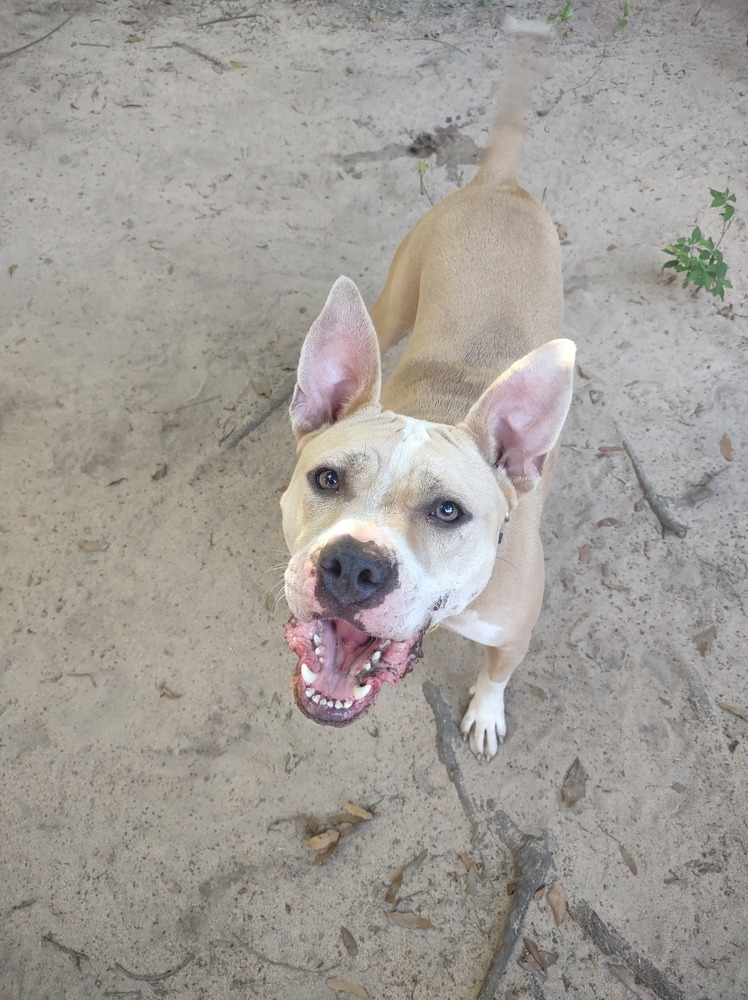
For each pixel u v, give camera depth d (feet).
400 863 2.49
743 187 3.84
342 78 4.23
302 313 3.52
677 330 3.45
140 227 3.73
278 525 3.02
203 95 4.17
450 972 2.35
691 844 2.50
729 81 4.19
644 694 2.73
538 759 2.64
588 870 2.47
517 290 2.50
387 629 1.67
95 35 4.41
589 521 3.04
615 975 2.33
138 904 2.43
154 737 2.66
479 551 1.82
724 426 3.23
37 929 2.39
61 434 3.20
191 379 3.35
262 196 3.84
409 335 3.50
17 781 2.59
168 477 3.12
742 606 2.87
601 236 3.71
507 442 1.93
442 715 2.70
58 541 2.98
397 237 3.73
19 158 3.93
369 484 1.77
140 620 2.84
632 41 4.37
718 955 2.35
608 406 3.28
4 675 2.74
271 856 2.50
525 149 3.96
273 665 2.77
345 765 2.63
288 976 2.34
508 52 4.33
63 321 3.46
